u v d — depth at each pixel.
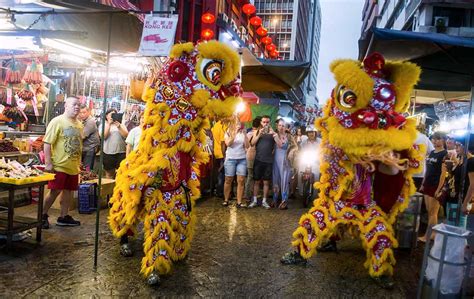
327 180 4.39
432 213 6.02
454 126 10.55
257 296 3.80
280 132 8.12
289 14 88.38
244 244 5.43
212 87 4.05
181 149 4.09
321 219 4.37
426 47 4.42
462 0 20.22
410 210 5.41
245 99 11.94
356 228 4.47
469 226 5.45
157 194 4.05
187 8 26.69
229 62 4.08
